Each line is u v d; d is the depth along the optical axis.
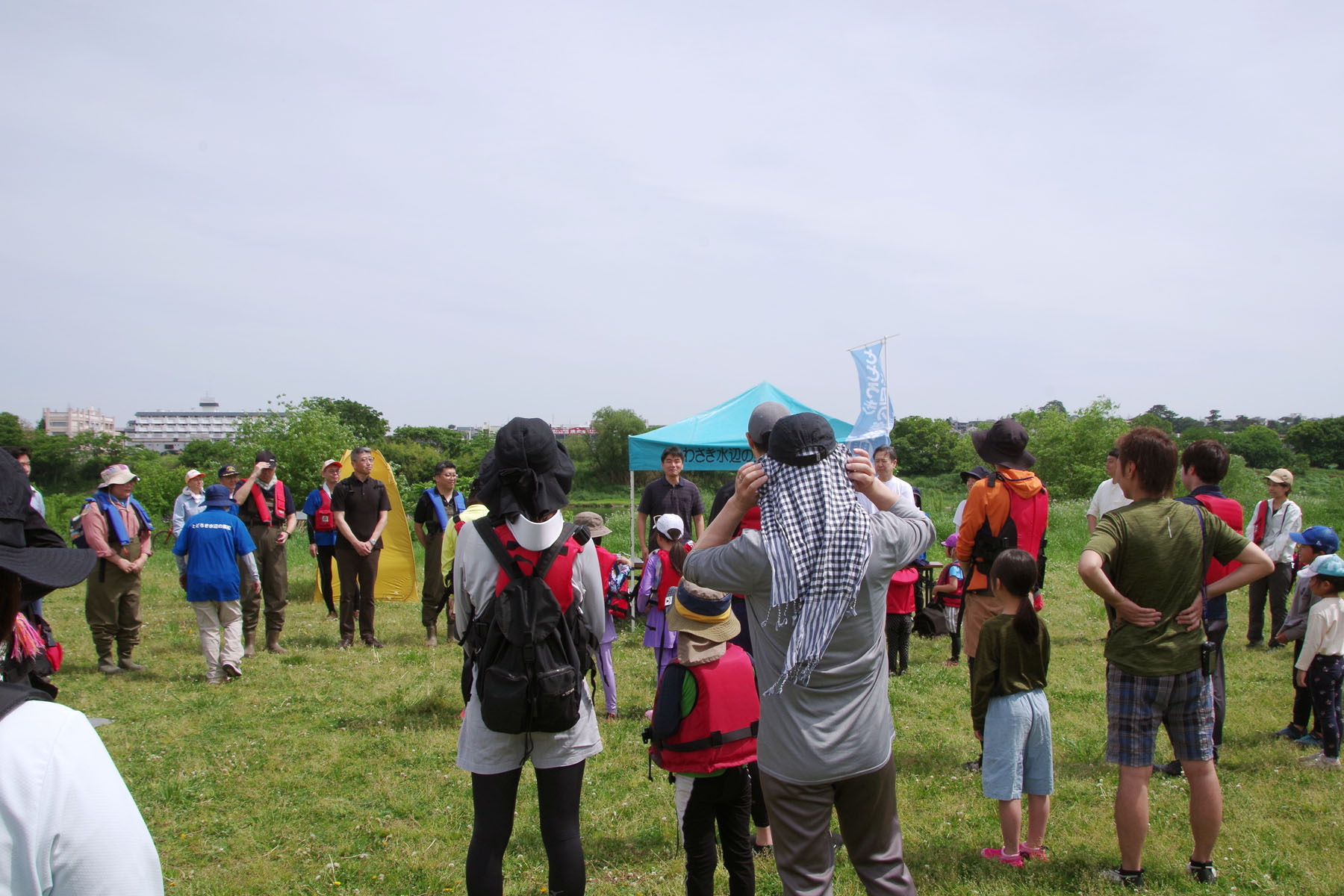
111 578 7.20
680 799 3.10
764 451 3.47
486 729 2.71
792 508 2.40
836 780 2.39
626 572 6.13
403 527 10.08
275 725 5.79
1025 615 3.65
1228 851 3.81
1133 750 3.45
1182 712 3.47
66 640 8.66
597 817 4.27
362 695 6.55
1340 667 4.89
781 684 2.37
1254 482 30.84
